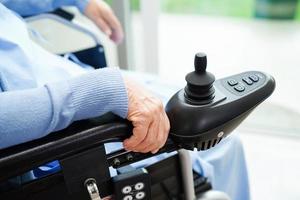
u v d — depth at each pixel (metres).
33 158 0.38
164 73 1.87
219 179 0.74
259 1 2.35
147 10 1.33
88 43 0.97
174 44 2.22
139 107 0.43
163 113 0.45
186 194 0.59
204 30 2.40
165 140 0.46
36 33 0.86
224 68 1.90
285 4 2.29
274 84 0.50
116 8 1.29
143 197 0.50
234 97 0.46
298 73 1.83
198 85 0.45
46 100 0.39
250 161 1.35
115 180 0.47
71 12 0.93
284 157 1.37
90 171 0.43
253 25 2.42
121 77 0.43
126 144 0.44
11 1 0.77
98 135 0.41
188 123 0.45
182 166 0.57
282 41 2.18
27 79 0.55
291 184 1.24
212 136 0.46
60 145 0.39
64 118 0.40
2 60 0.55
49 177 0.44
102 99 0.41
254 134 1.49
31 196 0.44
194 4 2.58
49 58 0.68
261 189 1.23
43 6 0.84
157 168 0.56
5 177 0.38
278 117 1.55
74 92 0.40
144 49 1.44
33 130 0.38
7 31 0.61
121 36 0.99
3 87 0.51
